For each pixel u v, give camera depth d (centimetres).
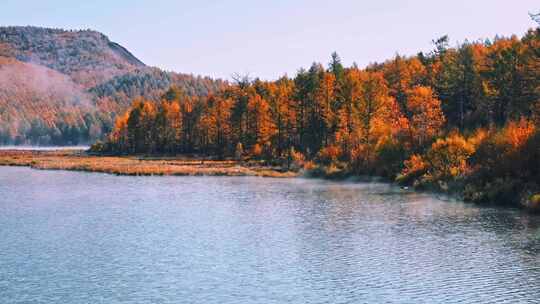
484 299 2278
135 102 17838
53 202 5234
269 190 6134
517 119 6988
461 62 9519
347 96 9050
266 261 2933
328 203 4956
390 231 3619
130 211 4631
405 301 2275
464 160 5831
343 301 2289
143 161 11569
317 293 2394
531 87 7250
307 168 8362
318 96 9950
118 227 3894
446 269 2708
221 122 12550
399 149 7194
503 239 3303
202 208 4772
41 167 10038
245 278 2627
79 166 9812
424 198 5169
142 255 3083
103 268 2816
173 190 6222
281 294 2391
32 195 5800
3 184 7019
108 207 4878
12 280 2612
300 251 3133
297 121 10394
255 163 9900
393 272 2683
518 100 7788
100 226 3934
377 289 2436
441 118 7450
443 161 5997
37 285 2534
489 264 2775
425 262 2839
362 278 2598
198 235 3594
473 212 4281
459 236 3412
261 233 3638
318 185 6631
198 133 14238
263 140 10831
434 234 3491
